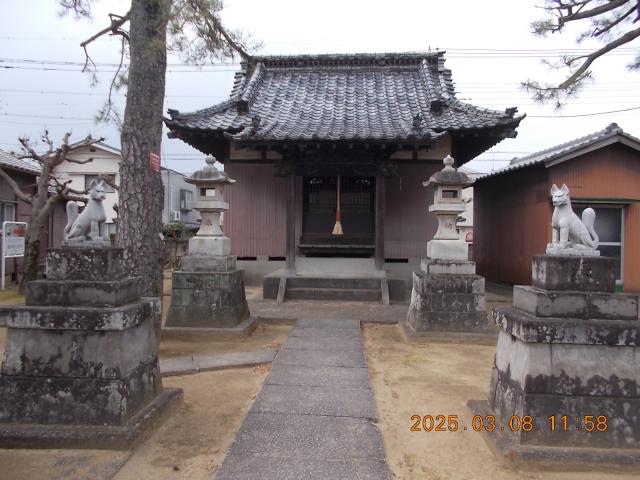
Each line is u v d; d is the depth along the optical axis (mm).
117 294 3877
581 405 3502
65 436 3564
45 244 16672
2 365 3785
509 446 3492
